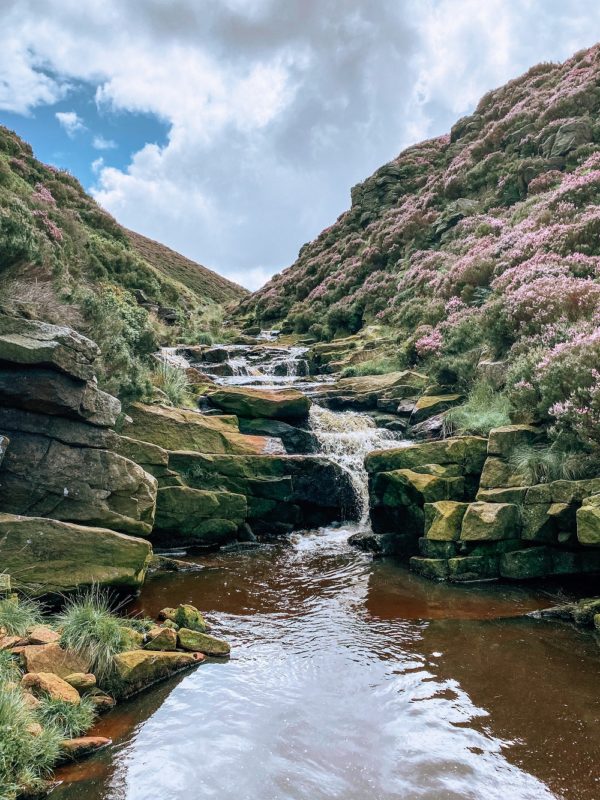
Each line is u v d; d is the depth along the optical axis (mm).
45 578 6094
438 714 4566
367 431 13703
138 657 5066
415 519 9508
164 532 9422
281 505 10945
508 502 8242
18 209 12555
